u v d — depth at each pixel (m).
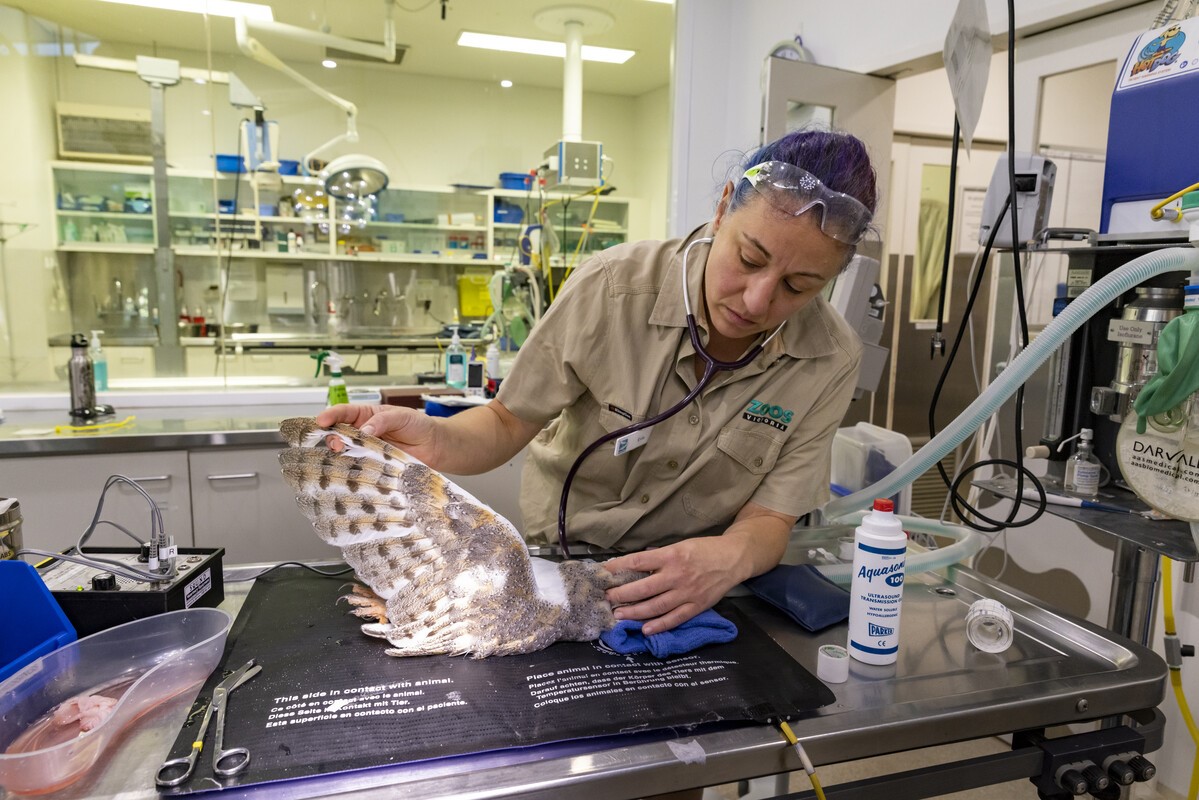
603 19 4.41
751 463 1.07
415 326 5.39
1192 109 1.14
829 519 1.30
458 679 0.74
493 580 0.83
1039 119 2.01
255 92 4.93
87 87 3.68
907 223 3.73
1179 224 1.15
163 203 3.46
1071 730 1.62
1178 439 0.93
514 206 5.45
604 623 0.84
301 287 5.02
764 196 0.83
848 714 0.73
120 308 4.19
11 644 0.79
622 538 1.15
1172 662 1.32
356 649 0.79
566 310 1.08
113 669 0.79
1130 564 1.19
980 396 1.06
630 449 1.06
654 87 5.93
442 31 4.67
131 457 2.12
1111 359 1.30
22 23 3.44
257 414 2.70
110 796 0.58
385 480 0.85
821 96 2.32
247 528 2.25
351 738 0.64
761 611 0.98
